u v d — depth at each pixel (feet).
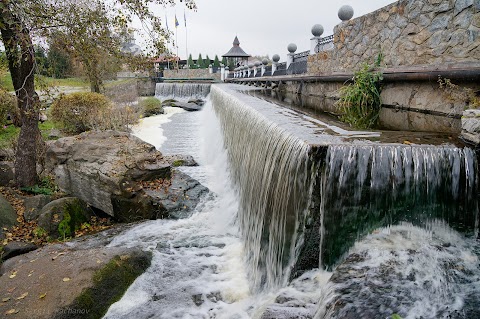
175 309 13.70
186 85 100.53
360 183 11.36
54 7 23.86
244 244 18.52
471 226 11.02
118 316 13.26
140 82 107.65
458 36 17.13
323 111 22.56
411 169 11.04
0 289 13.32
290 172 12.93
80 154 25.54
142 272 15.88
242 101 28.86
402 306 8.01
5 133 42.09
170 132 51.44
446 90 17.15
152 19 29.50
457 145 11.65
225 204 23.88
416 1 20.25
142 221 22.35
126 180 23.41
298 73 45.80
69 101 46.14
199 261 17.31
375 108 22.85
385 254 10.17
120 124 48.52
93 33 26.00
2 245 18.74
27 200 23.30
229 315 13.28
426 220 11.21
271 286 14.02
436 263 9.65
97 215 24.45
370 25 25.76
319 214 11.95
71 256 15.44
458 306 7.95
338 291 8.71
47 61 29.66
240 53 154.20
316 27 39.45
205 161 36.22
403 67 20.65
